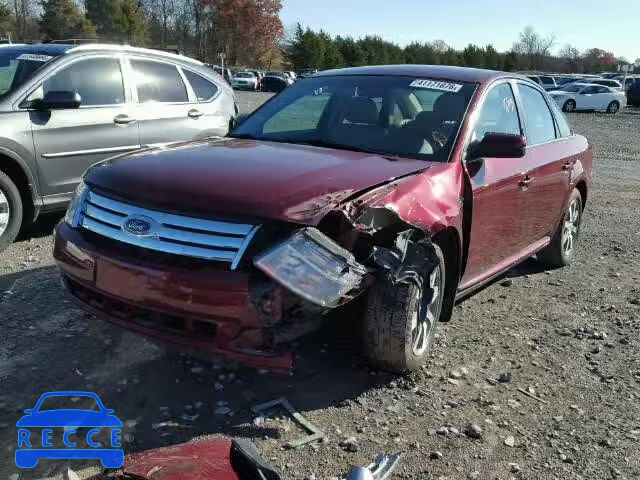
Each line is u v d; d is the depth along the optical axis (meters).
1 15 58.81
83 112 6.64
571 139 6.44
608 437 3.54
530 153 5.30
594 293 5.95
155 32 72.38
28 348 4.04
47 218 7.38
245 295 3.15
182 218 3.34
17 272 5.48
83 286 3.64
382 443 3.31
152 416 3.38
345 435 3.35
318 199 3.37
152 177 3.59
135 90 7.24
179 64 7.91
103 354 4.02
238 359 3.23
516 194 4.95
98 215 3.63
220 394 3.64
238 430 3.31
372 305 3.63
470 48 85.38
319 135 4.69
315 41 73.50
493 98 5.00
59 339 4.19
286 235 3.22
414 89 4.86
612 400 3.95
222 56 56.34
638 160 16.67
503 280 6.15
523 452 3.34
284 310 3.20
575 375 4.26
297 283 3.02
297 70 69.25
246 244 3.22
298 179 3.53
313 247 3.16
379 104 4.79
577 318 5.29
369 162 4.00
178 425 3.32
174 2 71.19
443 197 3.92
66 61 6.61
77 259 3.58
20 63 6.64
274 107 5.23
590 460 3.31
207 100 8.14
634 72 74.50
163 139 7.44
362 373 3.99
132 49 7.34
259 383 3.79
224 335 3.22
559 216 6.18
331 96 5.04
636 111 38.34
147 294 3.29
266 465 2.30
